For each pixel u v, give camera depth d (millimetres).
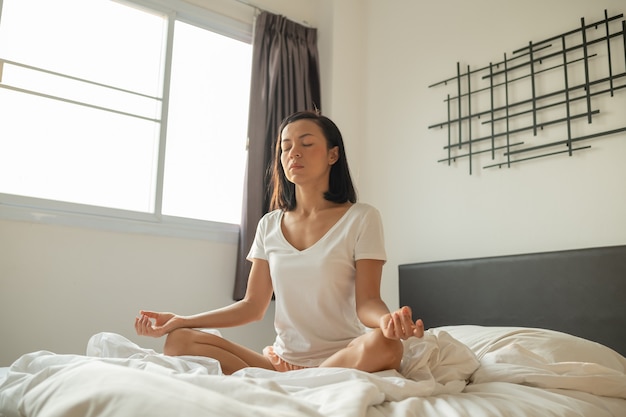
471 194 2674
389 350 1184
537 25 2521
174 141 2994
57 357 1155
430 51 3016
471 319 2408
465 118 2752
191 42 3123
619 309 1938
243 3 3244
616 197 2145
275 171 1697
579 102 2320
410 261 2902
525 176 2463
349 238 1457
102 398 731
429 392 1095
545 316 2146
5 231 2307
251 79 3117
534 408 1050
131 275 2605
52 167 2572
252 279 1624
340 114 3312
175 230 2775
